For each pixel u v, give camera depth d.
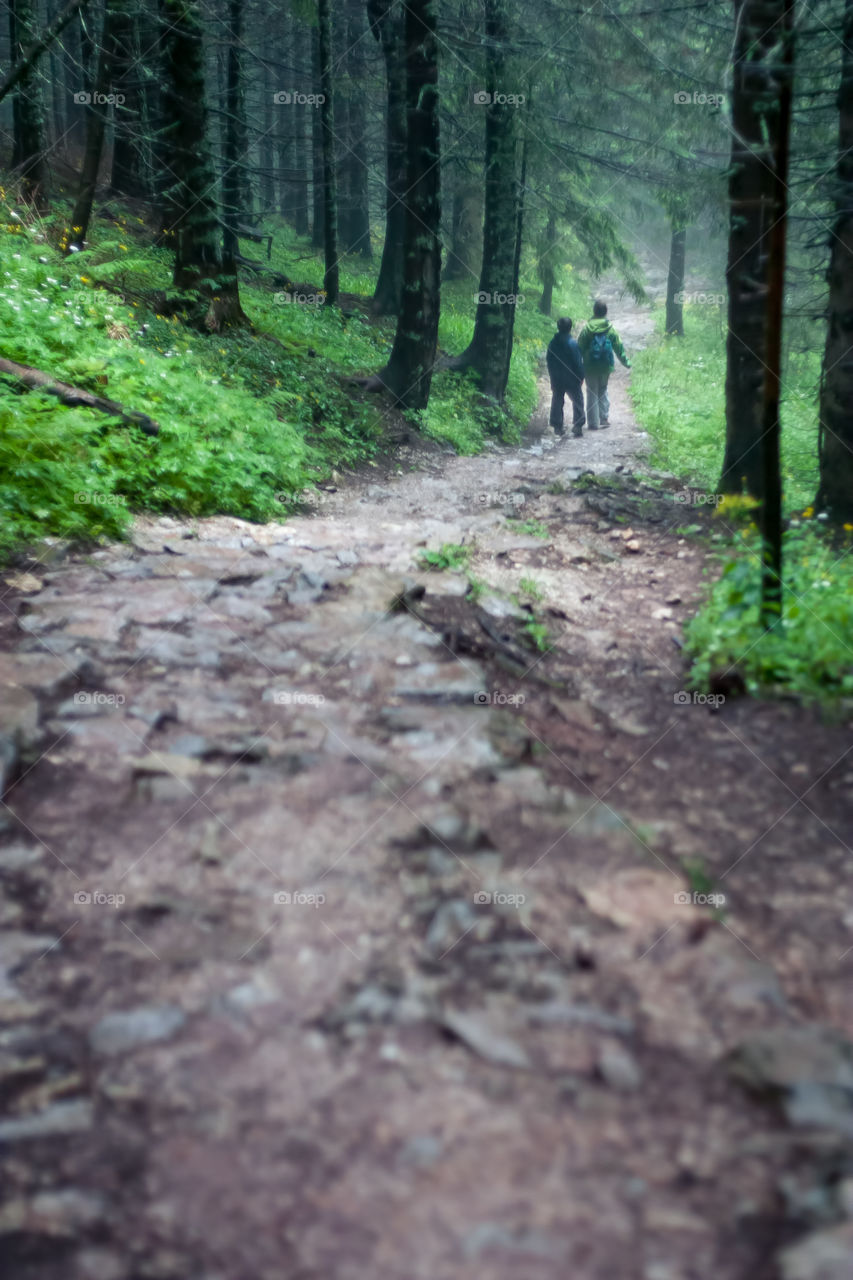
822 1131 2.02
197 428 9.27
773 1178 1.90
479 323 18.22
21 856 3.21
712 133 12.88
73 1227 1.85
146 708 4.35
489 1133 2.04
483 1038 2.35
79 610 5.56
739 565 5.68
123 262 13.78
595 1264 1.72
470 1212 1.84
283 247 29.05
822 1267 1.66
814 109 9.23
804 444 13.19
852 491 8.41
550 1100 2.14
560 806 3.64
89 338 9.67
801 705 4.69
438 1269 1.73
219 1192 1.92
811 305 12.51
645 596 7.04
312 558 7.19
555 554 8.17
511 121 17.23
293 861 3.21
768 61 4.80
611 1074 2.21
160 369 9.73
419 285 14.50
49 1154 2.03
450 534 8.58
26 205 14.85
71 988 2.59
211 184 13.59
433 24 13.82
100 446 7.83
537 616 6.40
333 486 10.72
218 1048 2.35
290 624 5.61
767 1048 2.29
